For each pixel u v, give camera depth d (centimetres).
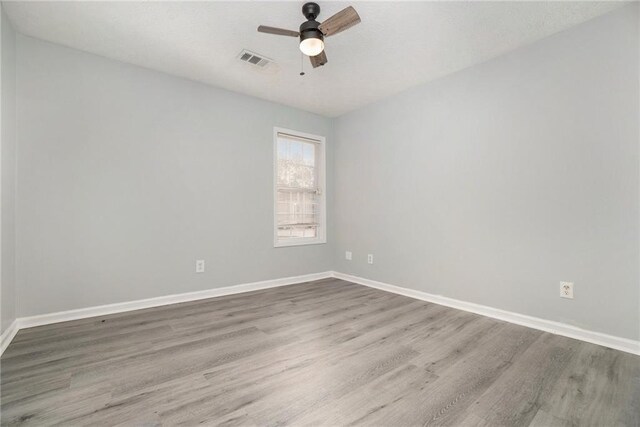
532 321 260
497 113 283
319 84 348
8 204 224
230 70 314
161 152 317
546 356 207
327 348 219
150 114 311
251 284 382
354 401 158
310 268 441
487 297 290
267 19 231
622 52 216
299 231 439
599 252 227
